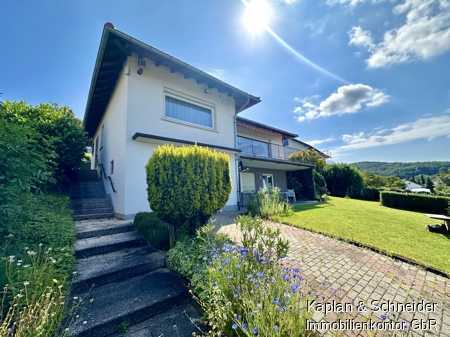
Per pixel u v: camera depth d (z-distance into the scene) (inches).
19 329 67.7
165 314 105.8
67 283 106.2
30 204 153.9
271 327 70.0
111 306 102.3
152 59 275.3
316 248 192.1
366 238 217.2
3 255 105.7
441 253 177.9
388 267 155.8
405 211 486.0
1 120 129.9
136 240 173.2
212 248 128.0
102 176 376.5
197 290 106.8
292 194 580.7
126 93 266.2
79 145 315.0
